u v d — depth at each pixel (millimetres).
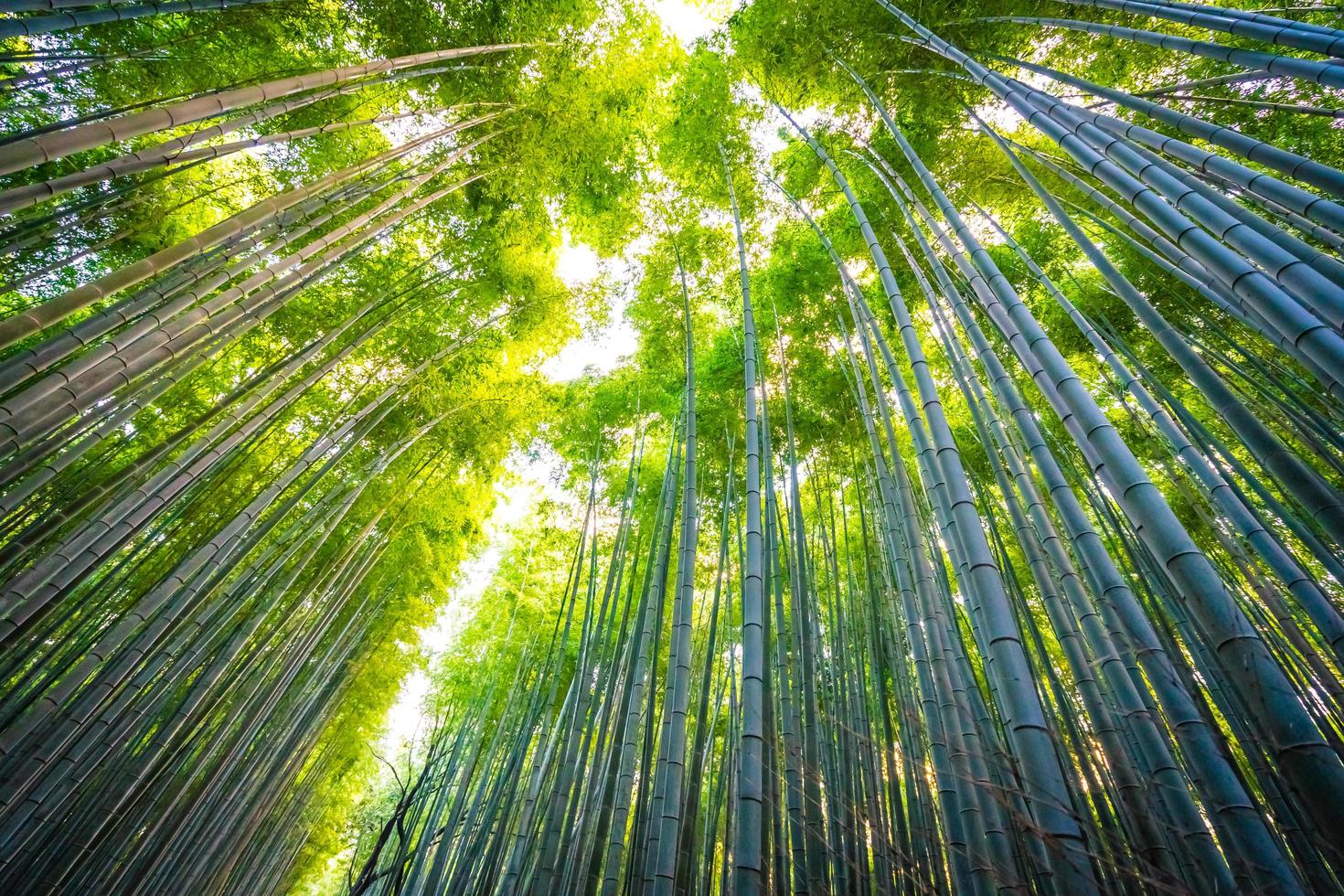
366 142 6648
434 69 5914
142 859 4957
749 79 6305
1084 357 6559
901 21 5023
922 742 3637
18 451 2773
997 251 6973
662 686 5781
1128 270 5922
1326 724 2707
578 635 8711
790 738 3424
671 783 2635
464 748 7809
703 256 7516
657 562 5141
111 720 4039
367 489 7453
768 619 3953
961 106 5562
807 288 6852
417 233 7262
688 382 4180
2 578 4117
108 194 3936
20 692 4410
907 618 3512
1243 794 1701
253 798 6250
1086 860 1615
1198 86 4270
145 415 6074
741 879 2025
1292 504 5023
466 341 7324
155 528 5324
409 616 8562
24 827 3686
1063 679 5133
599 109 6973
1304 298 1737
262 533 5293
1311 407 4348
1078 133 2740
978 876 2240
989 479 6711
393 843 7266
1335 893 2533
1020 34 5207
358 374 7191
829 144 6453
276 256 5617
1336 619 2469
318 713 7078
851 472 6496
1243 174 2369
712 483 6980
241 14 5129
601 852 3607
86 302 2809
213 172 6094
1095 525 5441
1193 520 5648
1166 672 2031
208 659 5676
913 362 2848
